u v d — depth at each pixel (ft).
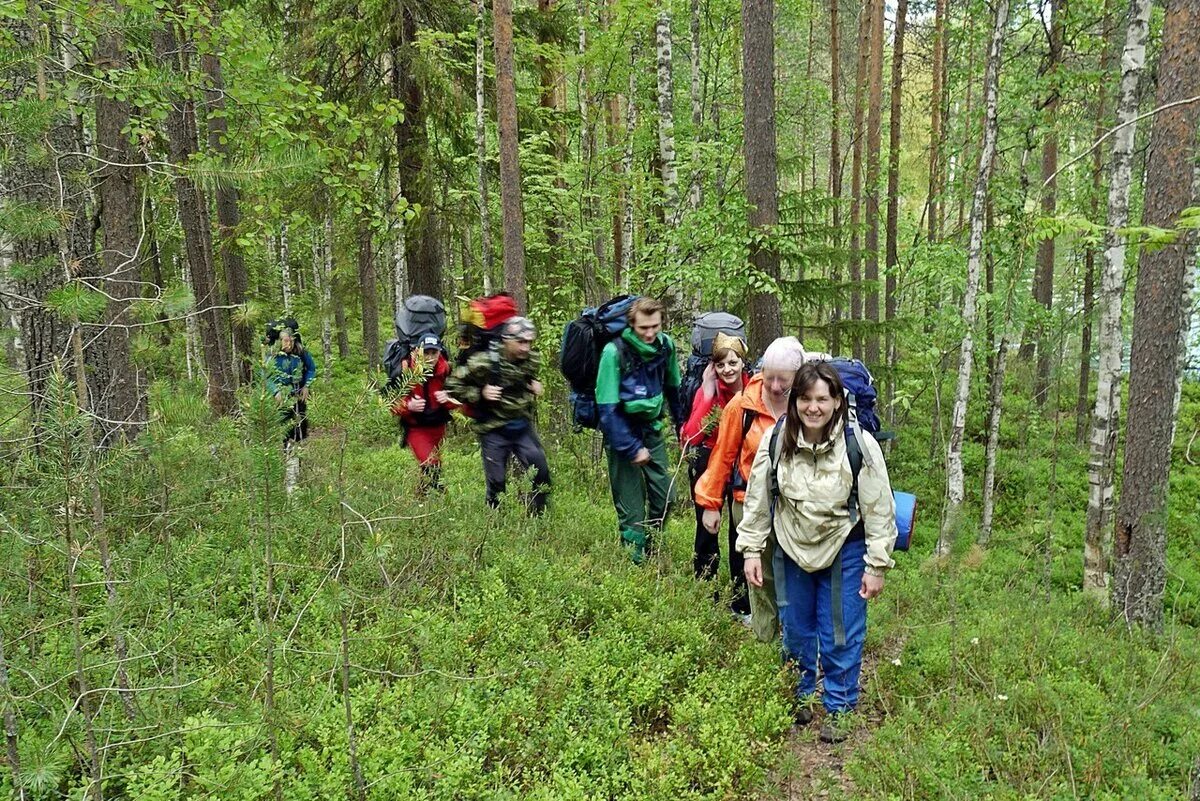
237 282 35.27
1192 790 10.04
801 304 33.06
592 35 40.27
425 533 16.28
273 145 20.54
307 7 36.63
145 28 13.41
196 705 10.40
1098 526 27.14
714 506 14.62
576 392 18.37
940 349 35.01
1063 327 33.19
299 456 12.65
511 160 29.32
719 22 46.01
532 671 12.24
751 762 11.18
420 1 35.96
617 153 40.06
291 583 13.96
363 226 37.04
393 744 10.25
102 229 21.85
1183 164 19.22
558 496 25.00
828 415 11.76
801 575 12.74
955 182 35.94
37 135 9.01
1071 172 35.29
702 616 15.08
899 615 17.06
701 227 31.53
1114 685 14.29
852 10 61.16
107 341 16.79
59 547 9.09
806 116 60.59
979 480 42.09
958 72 37.73
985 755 11.18
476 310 18.43
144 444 11.07
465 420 19.71
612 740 11.18
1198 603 27.63
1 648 8.13
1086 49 31.35
